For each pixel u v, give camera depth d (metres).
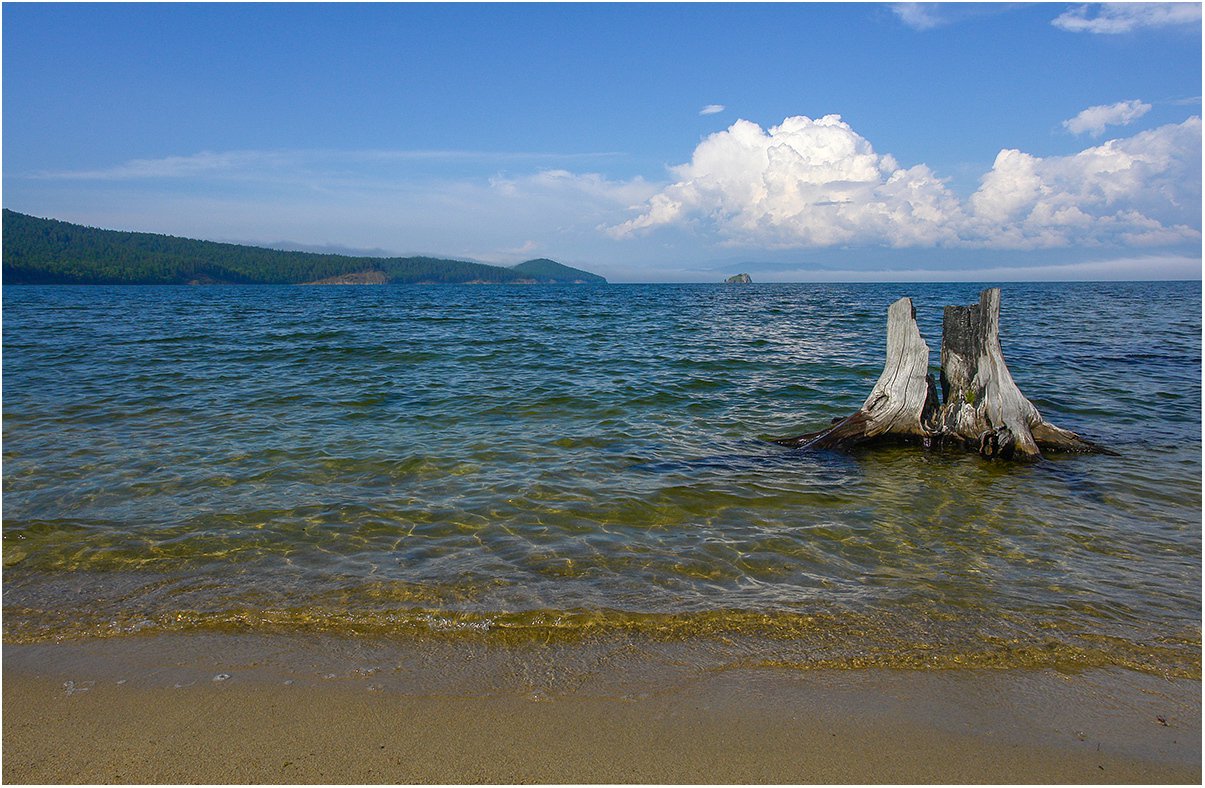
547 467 9.00
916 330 10.41
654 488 8.20
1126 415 12.57
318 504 7.55
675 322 34.94
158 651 4.66
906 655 4.64
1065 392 14.61
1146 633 4.94
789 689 4.27
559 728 3.89
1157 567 6.09
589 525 7.01
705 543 6.58
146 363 18.72
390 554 6.26
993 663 4.56
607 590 5.59
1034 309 42.84
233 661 4.55
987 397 10.02
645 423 11.71
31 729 3.84
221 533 6.73
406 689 4.24
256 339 25.06
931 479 8.81
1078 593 5.57
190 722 3.91
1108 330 28.28
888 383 10.54
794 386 15.14
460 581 5.72
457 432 10.90
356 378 16.22
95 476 8.52
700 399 13.77
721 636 4.89
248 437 10.50
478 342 24.31
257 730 3.85
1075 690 4.27
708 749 3.73
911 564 6.14
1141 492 8.27
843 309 46.84
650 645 4.77
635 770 3.57
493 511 7.37
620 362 19.05
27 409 12.53
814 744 3.77
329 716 3.97
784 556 6.29
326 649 4.70
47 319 36.25
